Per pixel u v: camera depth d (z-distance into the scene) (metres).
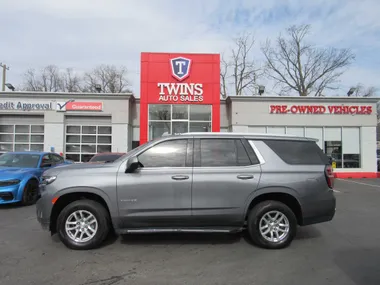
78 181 4.65
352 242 5.21
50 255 4.48
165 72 17.05
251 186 4.75
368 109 17.95
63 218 4.68
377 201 9.62
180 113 17.09
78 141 17.64
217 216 4.71
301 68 34.72
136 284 3.56
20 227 6.08
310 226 6.31
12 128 17.56
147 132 16.83
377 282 3.63
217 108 17.00
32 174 8.63
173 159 4.82
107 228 4.78
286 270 4.00
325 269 4.03
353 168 17.86
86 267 4.05
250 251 4.72
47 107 17.27
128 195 4.64
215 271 3.96
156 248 4.84
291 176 4.84
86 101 17.41
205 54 17.16
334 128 17.98
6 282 3.58
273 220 4.84
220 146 4.95
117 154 11.34
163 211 4.66
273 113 17.88
